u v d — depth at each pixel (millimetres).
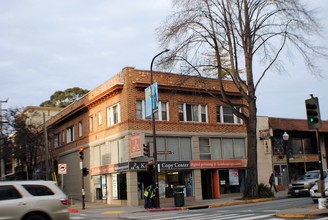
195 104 33781
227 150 34875
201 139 33594
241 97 36500
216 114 34781
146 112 28328
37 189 11766
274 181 35469
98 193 35125
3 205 11062
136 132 30062
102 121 34469
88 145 37219
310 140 42938
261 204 24516
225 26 29328
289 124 40438
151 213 23172
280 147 39406
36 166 46781
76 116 40844
